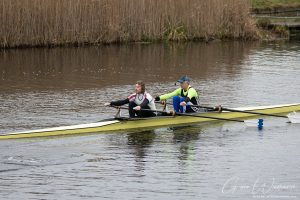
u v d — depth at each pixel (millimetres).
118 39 62375
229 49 62625
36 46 58000
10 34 56469
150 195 20984
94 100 36688
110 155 25188
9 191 21047
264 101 37219
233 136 28766
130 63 51938
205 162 24578
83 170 23281
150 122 29797
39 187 21484
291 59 56469
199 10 66438
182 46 63438
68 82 42719
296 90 41031
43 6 57094
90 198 20625
